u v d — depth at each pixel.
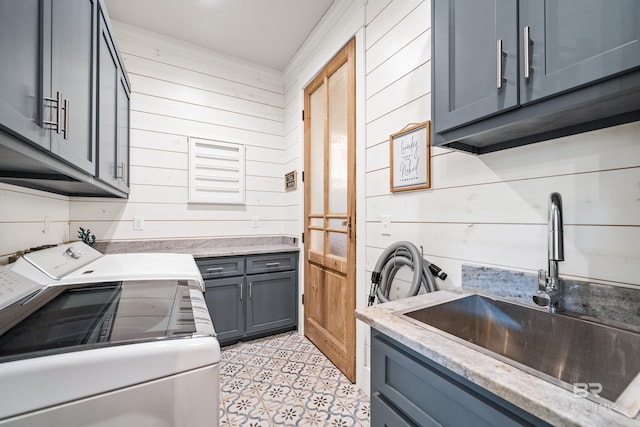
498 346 1.10
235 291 2.58
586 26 0.70
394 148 1.68
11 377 0.60
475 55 0.97
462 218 1.33
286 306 2.86
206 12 2.34
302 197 2.85
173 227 2.71
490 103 0.92
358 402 1.80
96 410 0.67
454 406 0.73
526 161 1.10
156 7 2.28
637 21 0.63
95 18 1.36
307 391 1.91
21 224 1.48
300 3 2.24
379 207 1.83
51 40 0.92
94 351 0.69
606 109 0.81
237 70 3.04
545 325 0.97
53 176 1.22
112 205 2.46
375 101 1.86
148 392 0.72
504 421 0.61
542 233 1.05
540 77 0.80
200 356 0.77
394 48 1.70
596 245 0.92
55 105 0.93
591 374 0.85
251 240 3.08
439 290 1.37
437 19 1.11
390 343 0.93
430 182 1.47
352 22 2.04
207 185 2.86
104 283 1.32
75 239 2.30
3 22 0.67
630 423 0.47
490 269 1.19
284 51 2.88
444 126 1.08
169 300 1.12
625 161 0.87
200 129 2.84
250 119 3.11
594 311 0.90
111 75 1.68
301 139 2.87
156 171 2.64
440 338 0.79
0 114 0.64
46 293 1.15
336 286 2.28
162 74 2.67
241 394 1.88
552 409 0.51
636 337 0.78
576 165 0.97
